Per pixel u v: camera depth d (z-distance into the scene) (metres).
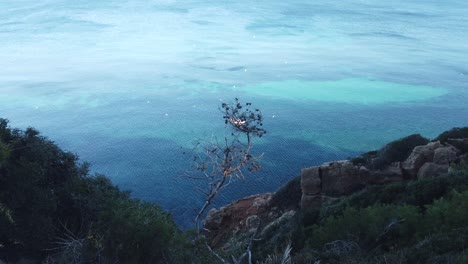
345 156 75.94
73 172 19.16
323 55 166.62
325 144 80.50
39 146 17.98
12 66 146.00
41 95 114.00
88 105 106.50
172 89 120.94
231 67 146.00
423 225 16.66
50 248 16.41
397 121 94.94
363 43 194.50
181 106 105.12
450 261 12.21
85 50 174.25
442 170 30.44
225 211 35.84
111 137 84.06
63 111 101.69
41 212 16.72
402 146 34.22
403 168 31.97
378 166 32.78
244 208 35.66
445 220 16.58
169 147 77.88
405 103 108.38
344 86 124.44
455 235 14.06
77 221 17.67
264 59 158.12
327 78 133.38
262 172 65.44
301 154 75.31
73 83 125.69
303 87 122.75
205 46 182.25
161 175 65.44
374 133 87.62
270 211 34.19
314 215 23.95
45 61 153.75
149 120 94.69
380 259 14.06
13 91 116.94
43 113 100.00
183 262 15.42
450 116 99.12
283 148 76.94
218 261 16.95
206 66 147.38
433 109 103.94
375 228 17.03
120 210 15.59
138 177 65.06
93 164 70.81
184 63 151.75
